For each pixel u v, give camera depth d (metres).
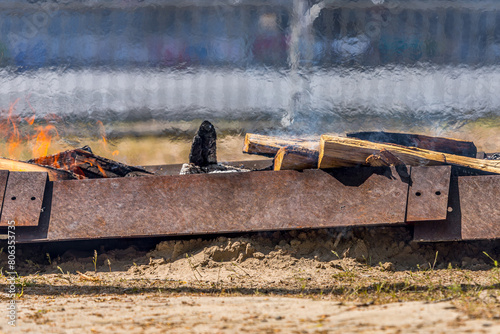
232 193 19.61
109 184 19.88
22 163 21.66
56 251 20.50
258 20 57.22
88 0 57.91
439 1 56.59
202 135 22.61
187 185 19.75
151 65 54.84
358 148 19.38
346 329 10.66
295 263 18.91
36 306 14.41
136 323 12.02
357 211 19.03
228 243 19.44
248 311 12.95
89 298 15.61
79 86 50.91
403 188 19.00
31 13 55.34
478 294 14.12
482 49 55.09
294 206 19.33
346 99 47.25
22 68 52.75
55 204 19.70
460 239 18.45
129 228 19.36
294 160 19.89
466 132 40.34
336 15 57.34
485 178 19.05
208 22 57.78
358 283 16.89
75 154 23.27
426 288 15.91
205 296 15.69
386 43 56.03
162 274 18.69
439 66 52.78
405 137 24.11
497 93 47.31
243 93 49.03
